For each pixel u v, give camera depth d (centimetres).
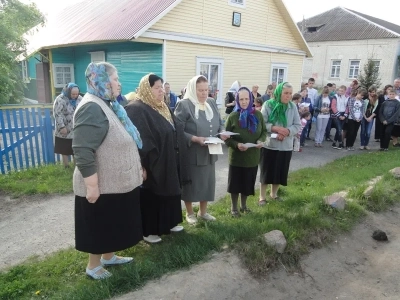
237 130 390
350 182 550
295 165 741
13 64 1049
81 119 236
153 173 306
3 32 999
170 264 302
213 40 1133
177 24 1027
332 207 431
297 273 332
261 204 459
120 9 1238
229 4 1172
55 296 261
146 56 1055
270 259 328
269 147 438
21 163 623
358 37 2930
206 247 329
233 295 287
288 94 423
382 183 526
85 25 1298
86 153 235
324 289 323
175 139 324
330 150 914
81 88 1452
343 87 950
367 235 412
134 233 278
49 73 1545
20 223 418
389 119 873
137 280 277
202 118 365
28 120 629
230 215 416
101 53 1249
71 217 436
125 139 254
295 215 397
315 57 3241
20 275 293
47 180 567
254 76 1350
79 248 266
